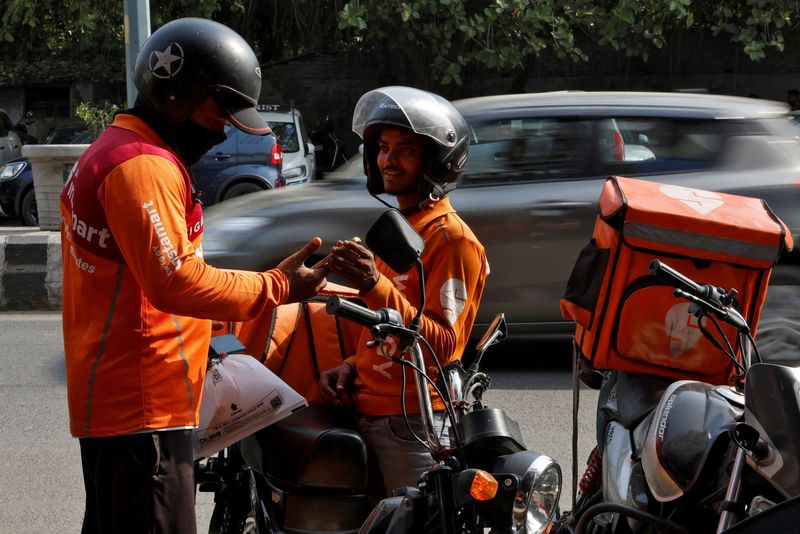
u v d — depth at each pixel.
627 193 3.00
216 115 2.58
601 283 2.98
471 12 16.16
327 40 20.08
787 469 2.09
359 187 6.55
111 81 20.97
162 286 2.39
